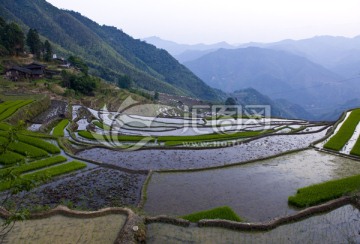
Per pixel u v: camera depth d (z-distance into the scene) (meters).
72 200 25.94
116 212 21.02
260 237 19.06
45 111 69.38
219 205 24.97
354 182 27.20
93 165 35.19
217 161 38.28
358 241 18.69
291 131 56.34
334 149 39.88
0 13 172.50
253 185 29.11
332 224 20.67
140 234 18.47
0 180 10.43
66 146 42.50
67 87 97.62
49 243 17.61
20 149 36.94
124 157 40.00
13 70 92.25
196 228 19.94
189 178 31.09
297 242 18.53
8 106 60.12
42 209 21.23
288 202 24.94
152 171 32.88
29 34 117.69
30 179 11.06
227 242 18.42
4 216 20.59
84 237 18.25
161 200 26.00
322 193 25.23
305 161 36.25
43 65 104.75
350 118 56.34
